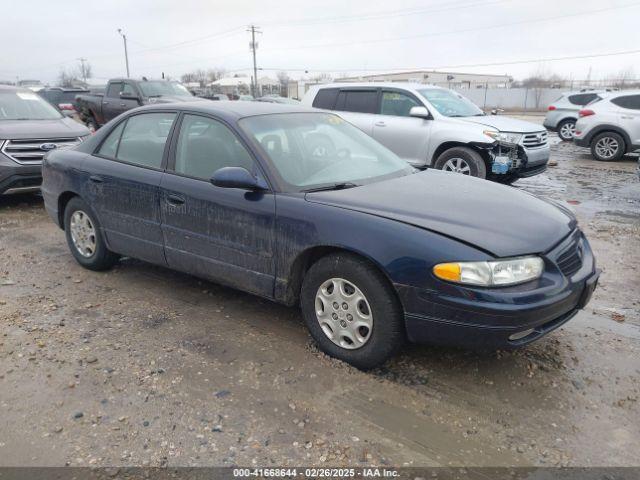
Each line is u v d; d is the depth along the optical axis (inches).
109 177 179.9
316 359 138.8
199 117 163.5
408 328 123.0
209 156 157.5
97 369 134.5
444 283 116.1
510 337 116.4
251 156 148.3
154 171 168.6
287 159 150.8
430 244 118.3
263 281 146.3
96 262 197.2
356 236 125.6
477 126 337.7
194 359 139.3
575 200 342.3
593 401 122.7
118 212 179.8
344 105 392.2
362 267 126.6
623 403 122.0
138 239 176.2
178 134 166.4
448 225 122.9
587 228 269.6
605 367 136.7
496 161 331.0
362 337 131.4
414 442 108.7
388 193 141.3
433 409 119.1
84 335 152.0
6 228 268.5
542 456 105.2
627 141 514.0
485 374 132.8
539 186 395.5
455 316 116.5
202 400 121.9
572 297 124.6
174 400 121.9
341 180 151.2
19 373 132.9
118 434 110.9
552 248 125.0
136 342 148.0
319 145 164.1
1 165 296.0
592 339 151.5
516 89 2206.0
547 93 2150.6
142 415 116.8
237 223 146.6
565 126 714.2
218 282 160.1
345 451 106.1
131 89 629.9
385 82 390.9
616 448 107.6
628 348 146.5
